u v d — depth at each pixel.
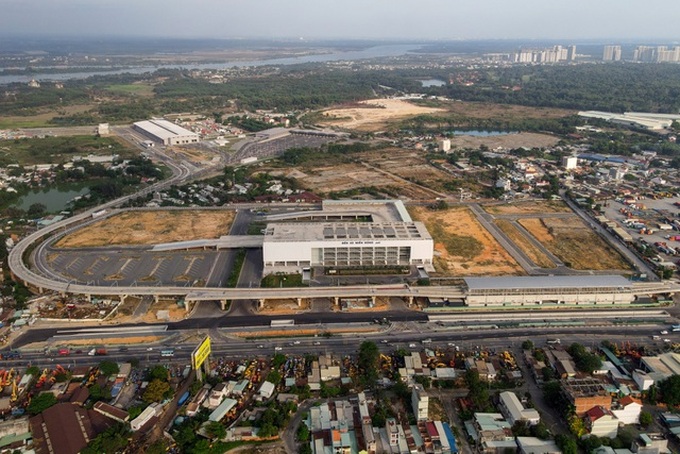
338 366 154.12
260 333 175.00
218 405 138.50
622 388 144.62
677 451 124.88
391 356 162.12
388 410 135.88
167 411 137.88
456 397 144.00
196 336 173.25
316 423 131.62
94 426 130.00
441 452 123.00
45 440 123.88
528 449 122.31
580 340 172.00
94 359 160.12
